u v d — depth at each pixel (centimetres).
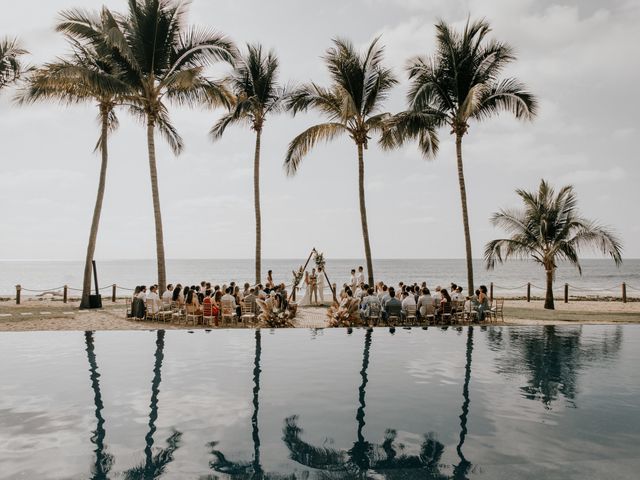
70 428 503
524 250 2150
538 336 1155
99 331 1165
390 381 718
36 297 3231
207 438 477
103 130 1992
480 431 507
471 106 1711
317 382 709
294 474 396
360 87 2031
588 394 655
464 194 1925
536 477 400
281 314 1349
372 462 424
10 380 707
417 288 1686
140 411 562
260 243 2214
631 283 7075
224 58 1828
